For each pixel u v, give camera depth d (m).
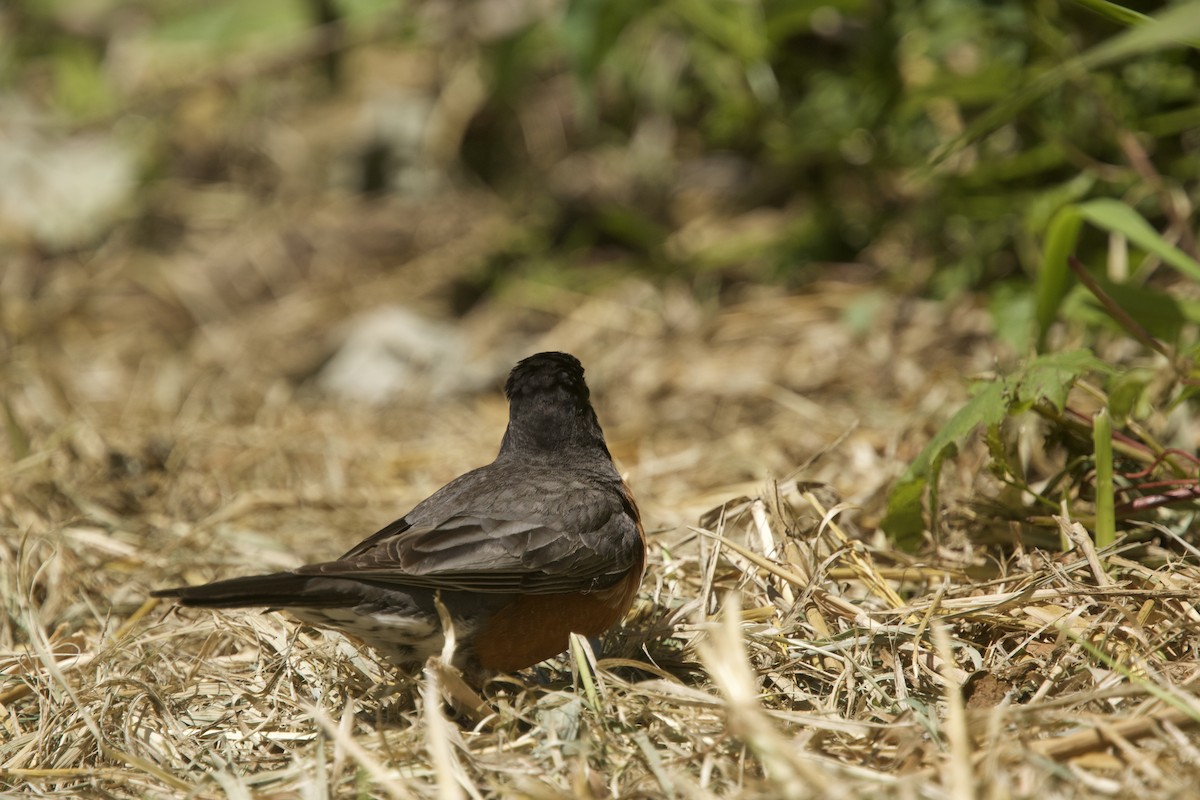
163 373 14.41
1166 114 11.37
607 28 13.20
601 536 7.04
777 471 10.31
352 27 16.75
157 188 18.33
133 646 7.46
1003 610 6.85
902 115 12.84
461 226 17.22
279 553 9.44
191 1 16.92
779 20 12.91
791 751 5.09
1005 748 5.36
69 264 17.33
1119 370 8.62
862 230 14.26
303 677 6.98
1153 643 6.45
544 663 7.60
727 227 15.42
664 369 12.95
